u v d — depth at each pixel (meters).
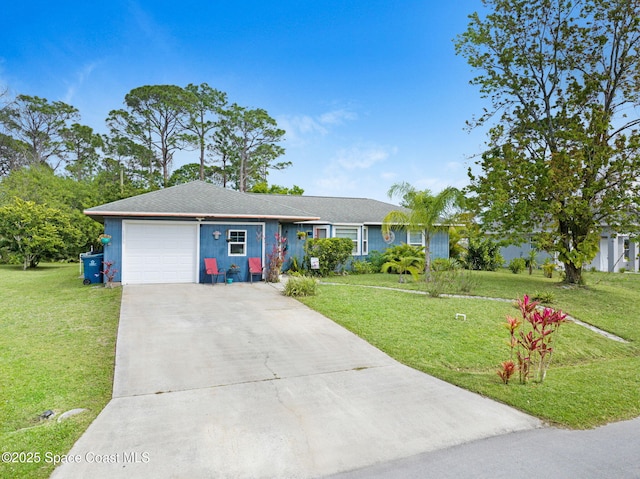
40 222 20.67
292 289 11.05
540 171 13.01
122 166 38.22
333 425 3.96
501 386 5.14
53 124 42.62
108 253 12.82
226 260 13.98
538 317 5.45
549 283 14.69
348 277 16.20
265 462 3.28
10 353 5.95
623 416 4.40
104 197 30.41
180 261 13.52
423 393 4.87
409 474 3.17
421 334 7.52
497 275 17.98
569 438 3.84
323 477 3.11
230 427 3.87
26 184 28.02
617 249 22.78
